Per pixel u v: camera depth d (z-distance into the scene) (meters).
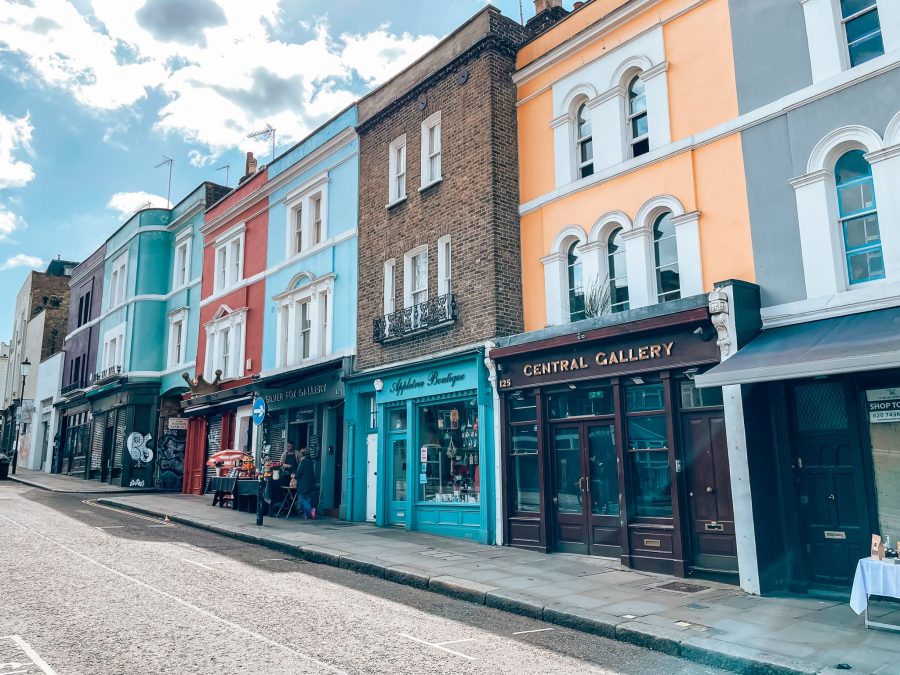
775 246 9.70
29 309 44.69
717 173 10.51
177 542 12.42
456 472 13.70
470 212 13.84
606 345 10.96
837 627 7.05
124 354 28.33
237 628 6.67
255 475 18.06
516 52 14.38
